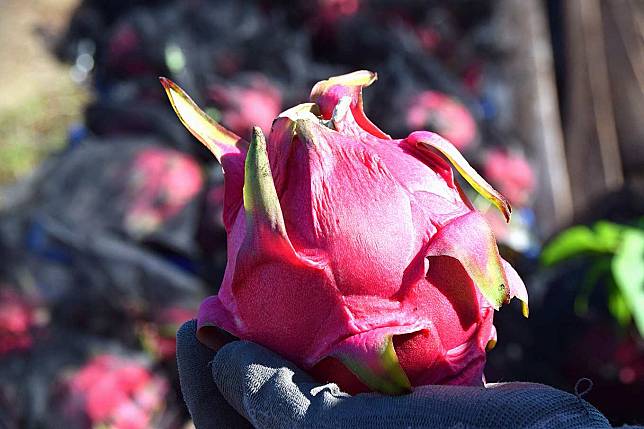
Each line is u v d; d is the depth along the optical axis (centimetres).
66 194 154
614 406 138
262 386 68
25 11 316
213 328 71
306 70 187
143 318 143
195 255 152
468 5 205
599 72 221
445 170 67
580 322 138
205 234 151
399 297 65
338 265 65
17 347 138
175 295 144
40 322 140
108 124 175
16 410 135
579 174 221
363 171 66
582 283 141
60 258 145
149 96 178
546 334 142
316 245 66
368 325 65
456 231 65
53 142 255
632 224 128
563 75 225
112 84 186
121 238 150
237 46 185
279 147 67
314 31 199
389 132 164
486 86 207
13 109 266
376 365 65
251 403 68
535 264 158
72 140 181
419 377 66
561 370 141
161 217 153
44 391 135
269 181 65
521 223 166
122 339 142
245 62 183
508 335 142
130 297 143
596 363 137
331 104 68
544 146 218
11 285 141
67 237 146
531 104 218
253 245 66
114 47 186
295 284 66
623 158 219
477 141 166
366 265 65
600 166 220
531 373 140
